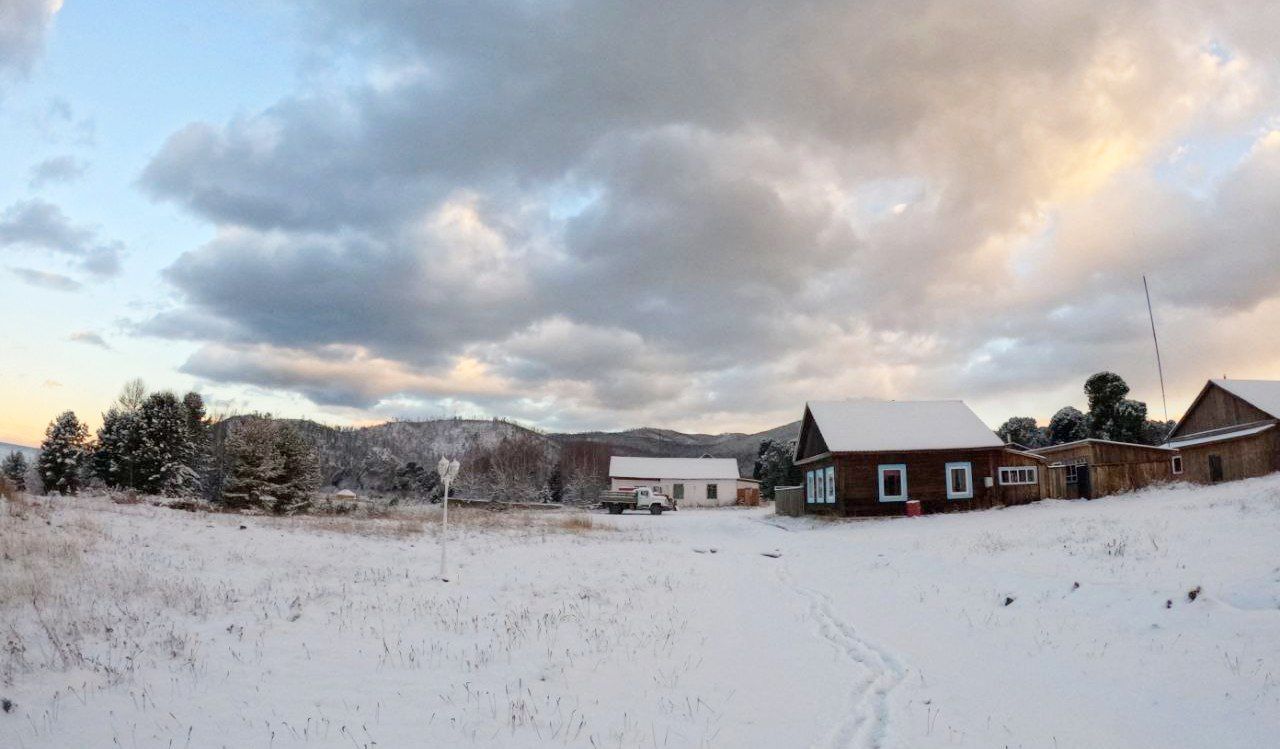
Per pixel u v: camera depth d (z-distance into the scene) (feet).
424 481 270.26
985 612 41.81
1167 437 147.33
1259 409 120.67
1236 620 31.91
